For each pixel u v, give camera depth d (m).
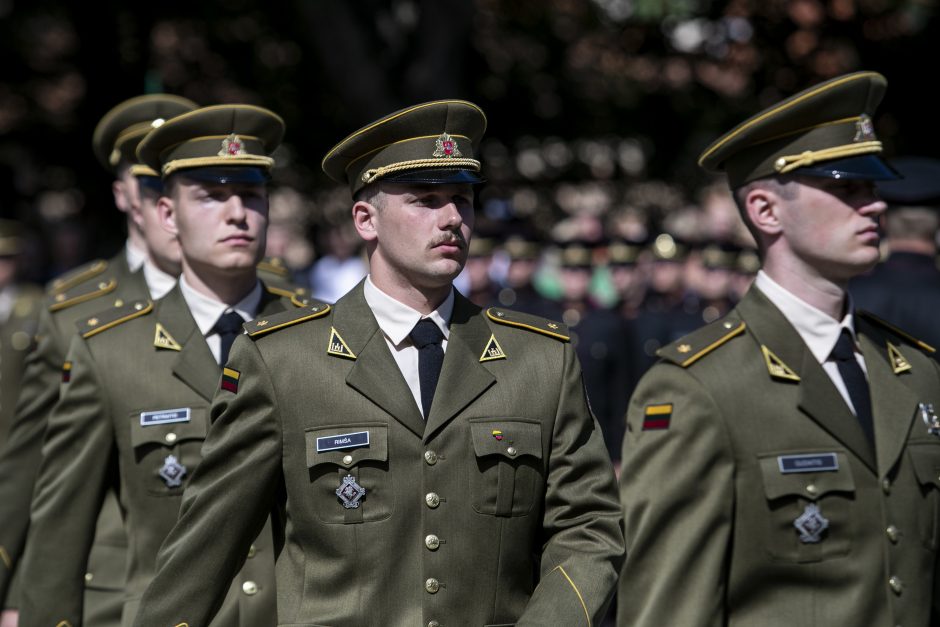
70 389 15.70
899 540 12.80
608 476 11.95
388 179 11.78
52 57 47.53
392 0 39.97
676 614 12.66
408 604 11.36
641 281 34.88
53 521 15.27
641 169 46.25
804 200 13.34
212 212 15.94
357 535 11.43
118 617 15.54
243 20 44.28
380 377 11.77
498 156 47.09
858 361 13.53
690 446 12.95
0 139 49.06
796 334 13.39
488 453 11.54
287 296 17.00
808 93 13.24
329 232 44.06
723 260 33.50
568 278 32.88
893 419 13.16
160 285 18.95
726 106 43.34
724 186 45.47
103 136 21.03
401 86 38.81
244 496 11.68
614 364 31.98
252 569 14.98
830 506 12.75
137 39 45.09
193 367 15.74
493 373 11.90
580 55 45.62
